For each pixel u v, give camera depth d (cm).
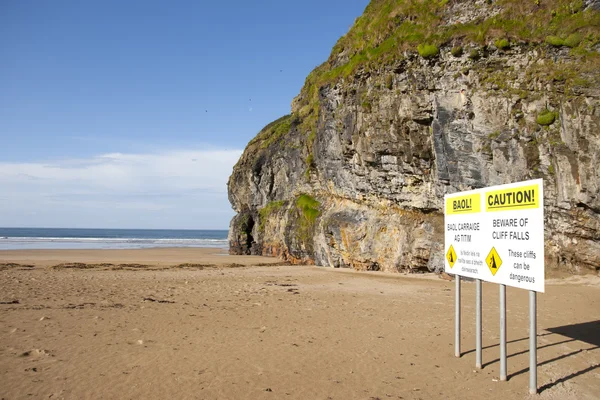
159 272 2542
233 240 4806
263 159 4484
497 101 1916
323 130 2983
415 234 2361
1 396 600
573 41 1748
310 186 3506
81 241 8262
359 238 2664
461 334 1021
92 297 1490
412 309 1349
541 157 1803
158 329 1024
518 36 1873
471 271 802
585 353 873
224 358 801
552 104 1775
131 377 690
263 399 613
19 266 2828
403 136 2294
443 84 2084
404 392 657
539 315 1241
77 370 717
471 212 804
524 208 653
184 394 623
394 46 2284
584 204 1672
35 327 1009
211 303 1416
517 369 773
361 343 932
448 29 2109
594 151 1619
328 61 3247
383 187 2522
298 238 3378
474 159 2016
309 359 808
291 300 1507
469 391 666
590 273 1783
